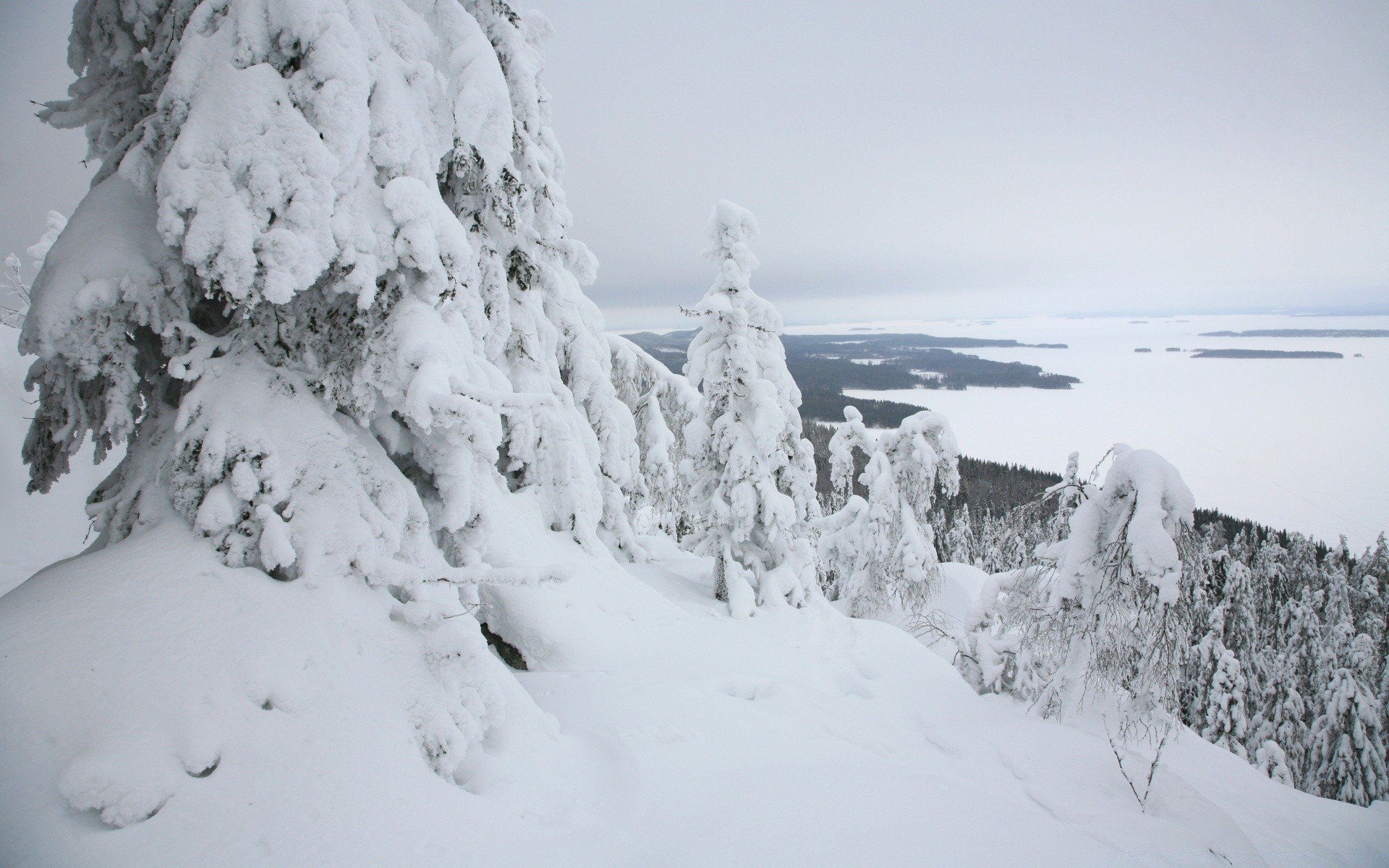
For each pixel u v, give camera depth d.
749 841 4.66
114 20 4.89
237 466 4.37
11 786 3.11
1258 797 9.52
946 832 5.00
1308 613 33.00
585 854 4.21
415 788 3.97
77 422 4.58
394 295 5.11
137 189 4.60
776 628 13.08
